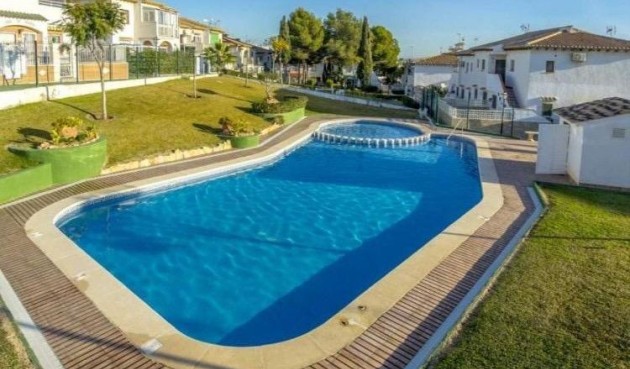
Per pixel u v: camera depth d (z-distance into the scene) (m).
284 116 35.12
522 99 41.19
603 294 9.85
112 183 18.59
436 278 10.86
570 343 8.09
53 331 8.63
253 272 12.55
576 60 38.97
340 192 20.06
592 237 13.22
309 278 12.29
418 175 23.41
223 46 49.75
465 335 8.43
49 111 24.73
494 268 11.36
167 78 40.19
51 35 32.53
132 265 12.76
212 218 16.48
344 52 75.31
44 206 15.70
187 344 8.35
